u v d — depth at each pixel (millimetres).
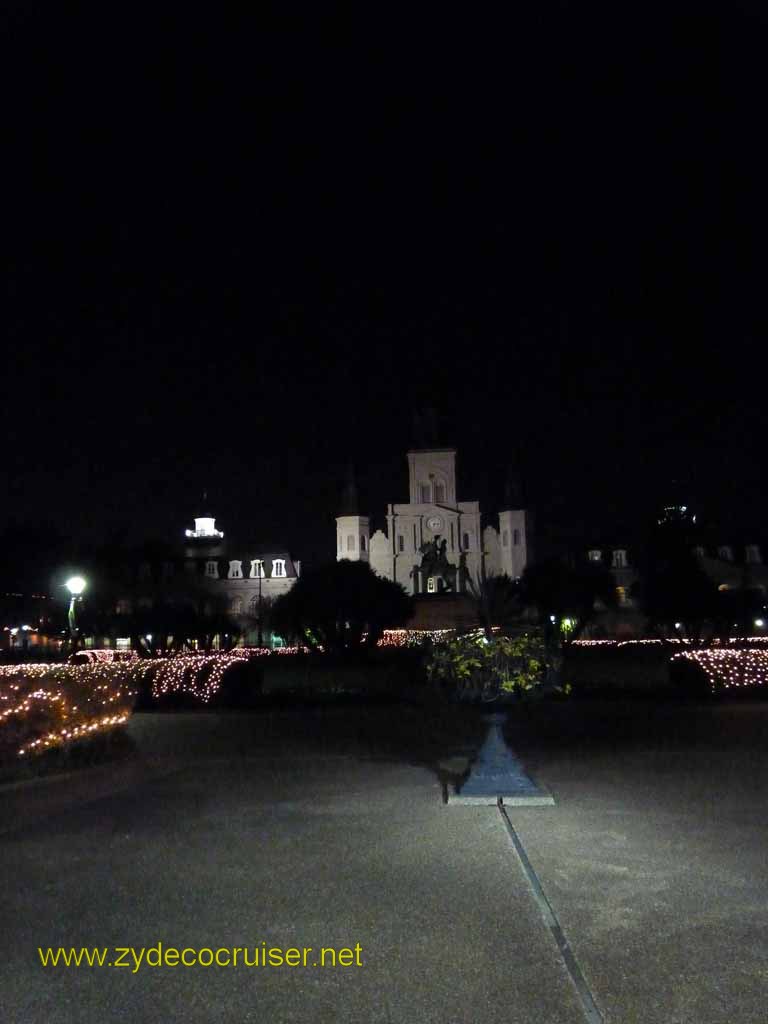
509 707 15320
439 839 9641
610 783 12812
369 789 12688
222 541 107188
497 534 108250
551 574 56281
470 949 6504
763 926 6844
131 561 74562
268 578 101062
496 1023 5395
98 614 63938
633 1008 5535
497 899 7594
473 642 13688
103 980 6117
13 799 12367
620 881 8039
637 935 6707
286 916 7273
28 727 14258
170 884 8188
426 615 53750
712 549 90938
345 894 7805
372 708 25328
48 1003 5785
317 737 18938
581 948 6473
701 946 6465
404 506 107562
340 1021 5473
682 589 51188
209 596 84125
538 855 8930
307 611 44031
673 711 23078
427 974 6094
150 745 18016
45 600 74312
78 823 10773
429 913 7277
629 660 42406
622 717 21781
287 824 10539
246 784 13297
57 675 16875
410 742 17781
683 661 28000
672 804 11281
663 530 64250
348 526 107625
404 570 106375
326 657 44312
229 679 26828
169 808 11602
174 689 26125
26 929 7078
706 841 9375
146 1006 5727
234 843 9656
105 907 7574
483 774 11609
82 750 15438
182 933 6941
